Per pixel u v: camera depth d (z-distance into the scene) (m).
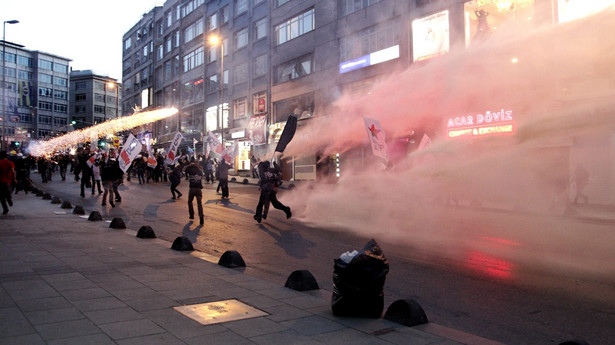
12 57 99.75
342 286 4.16
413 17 21.86
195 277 5.59
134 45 67.25
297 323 3.96
